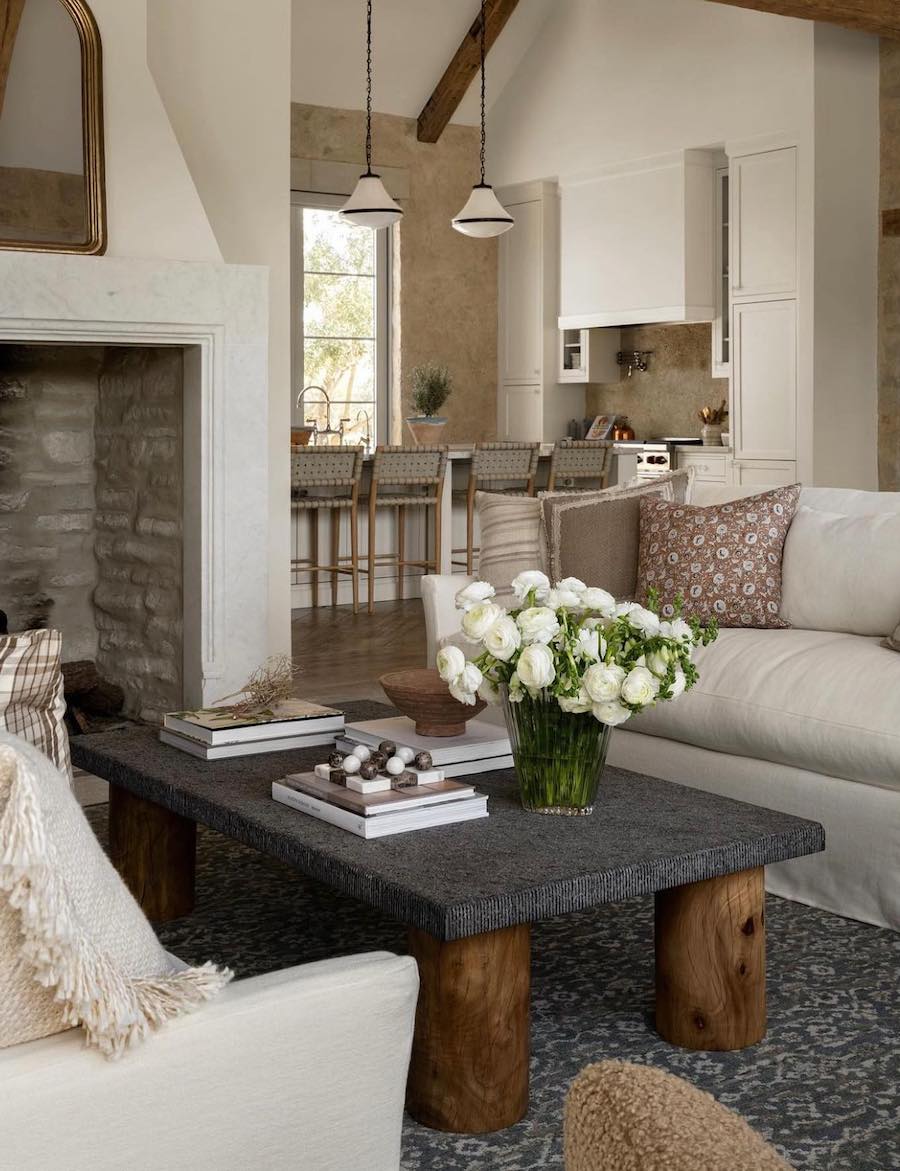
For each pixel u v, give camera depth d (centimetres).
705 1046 229
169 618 473
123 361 490
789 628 361
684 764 332
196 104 482
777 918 298
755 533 368
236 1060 124
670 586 371
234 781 261
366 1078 134
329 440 966
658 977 234
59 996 109
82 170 421
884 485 814
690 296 865
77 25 418
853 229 791
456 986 201
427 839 222
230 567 453
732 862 221
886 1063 225
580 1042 233
